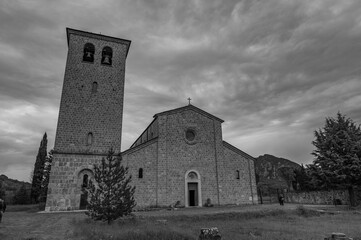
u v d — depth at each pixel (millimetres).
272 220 20797
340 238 11570
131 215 19719
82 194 27125
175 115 34281
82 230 13680
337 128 31219
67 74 30797
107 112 30953
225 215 21844
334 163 29172
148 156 31219
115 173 18375
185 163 32625
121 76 33031
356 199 32375
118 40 34281
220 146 35000
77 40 32531
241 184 34344
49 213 24266
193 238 12844
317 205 33438
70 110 29609
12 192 57938
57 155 27531
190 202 32000
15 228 14891
